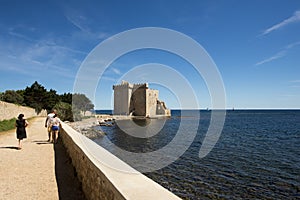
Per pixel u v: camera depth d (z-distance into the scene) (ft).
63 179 19.45
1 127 61.36
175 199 7.91
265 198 31.40
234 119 266.16
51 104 202.49
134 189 8.86
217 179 38.93
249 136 104.37
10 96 163.43
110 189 9.86
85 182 16.07
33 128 70.79
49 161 25.98
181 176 40.16
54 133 40.04
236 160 53.78
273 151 67.10
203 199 30.48
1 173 20.34
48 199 14.98
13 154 29.14
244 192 33.30
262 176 41.01
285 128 147.95
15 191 16.10
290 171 44.45
